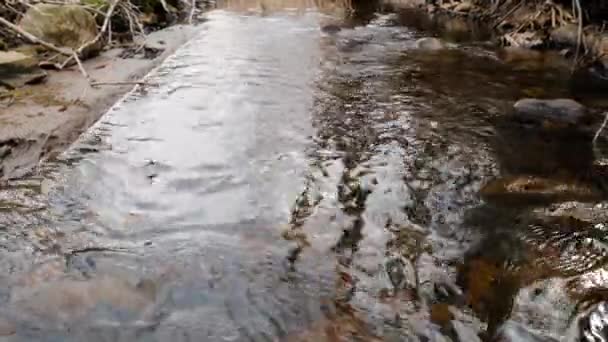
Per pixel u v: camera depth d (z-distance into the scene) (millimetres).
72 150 5246
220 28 11281
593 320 2904
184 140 5531
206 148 5344
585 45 8484
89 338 3008
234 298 3305
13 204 4301
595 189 4500
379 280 3438
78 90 6660
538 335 2902
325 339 2975
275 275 3500
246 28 11336
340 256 3686
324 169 4918
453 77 7719
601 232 3811
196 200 4426
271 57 8836
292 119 6113
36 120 5672
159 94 6898
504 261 3572
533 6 10562
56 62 7543
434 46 9406
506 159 5113
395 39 10203
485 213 4180
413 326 3049
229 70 8031
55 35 7852
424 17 12891
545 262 3510
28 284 3420
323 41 10047
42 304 3250
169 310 3219
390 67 8242
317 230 3986
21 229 3994
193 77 7641
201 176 4797
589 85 7340
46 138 5348
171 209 4297
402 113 6312
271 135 5660
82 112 6035
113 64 7941
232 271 3537
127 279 3473
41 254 3721
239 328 3074
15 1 8195
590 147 5363
